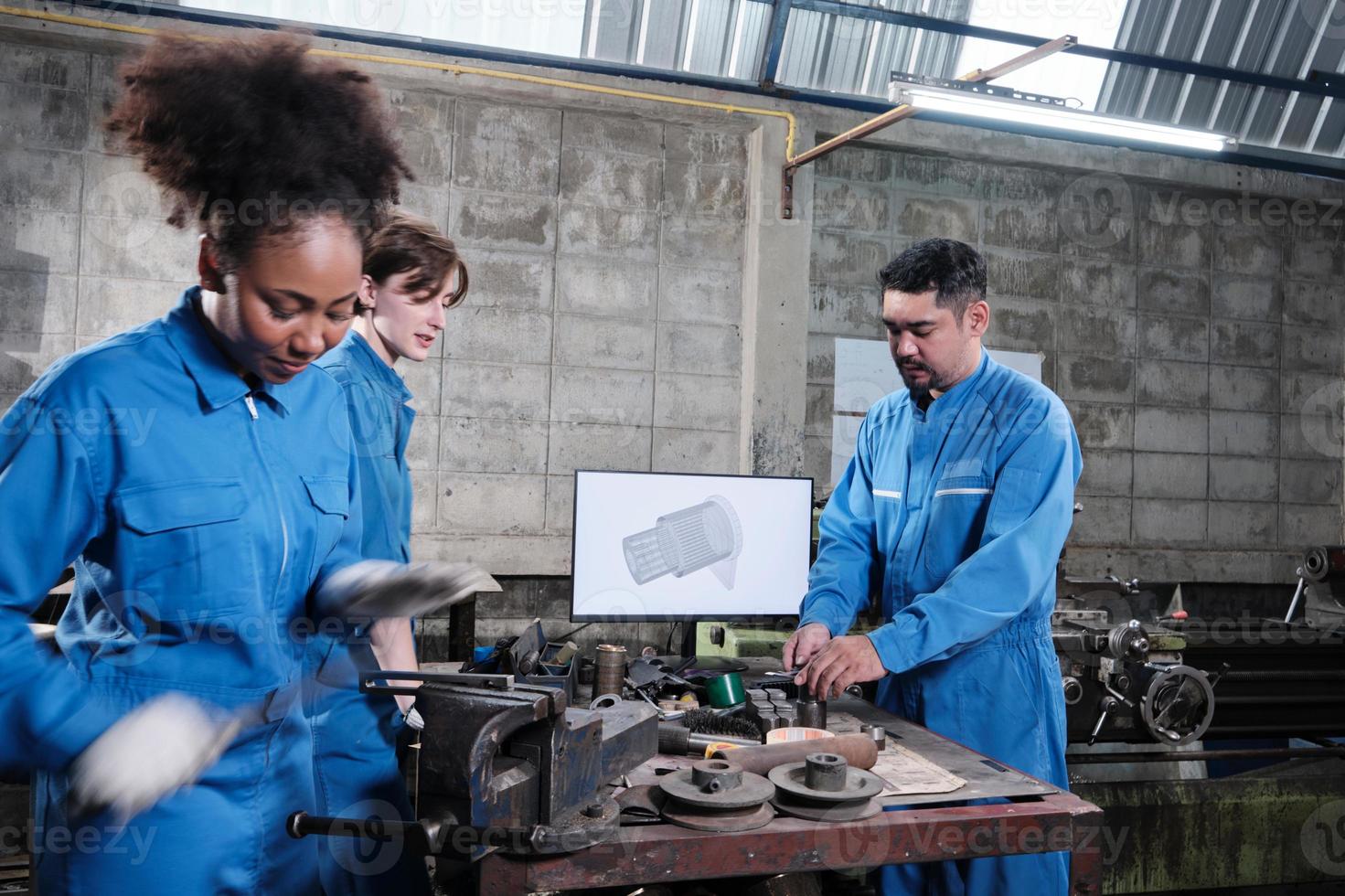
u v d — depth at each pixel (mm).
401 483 1609
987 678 1577
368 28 3342
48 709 834
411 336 1625
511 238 3562
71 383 903
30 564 875
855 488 1892
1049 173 4180
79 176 3164
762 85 3723
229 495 972
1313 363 4523
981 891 1518
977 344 1703
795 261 3760
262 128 863
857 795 1104
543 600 3617
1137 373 4289
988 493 1628
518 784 919
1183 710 2107
